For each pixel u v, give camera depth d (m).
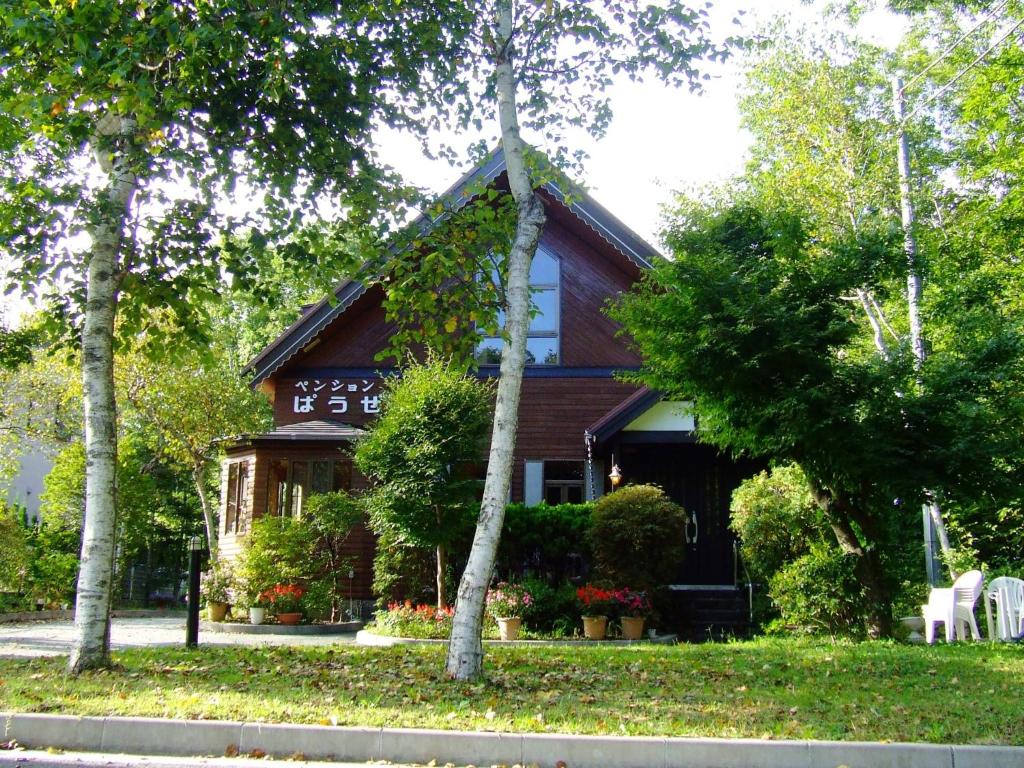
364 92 10.77
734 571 18.41
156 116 9.14
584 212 19.59
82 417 26.70
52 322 10.40
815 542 14.06
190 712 6.71
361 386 20.20
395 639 14.02
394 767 6.04
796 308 11.89
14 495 34.31
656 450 19.62
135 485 24.56
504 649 11.34
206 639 14.71
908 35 23.98
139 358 22.72
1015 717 6.96
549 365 19.84
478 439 15.77
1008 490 11.39
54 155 10.55
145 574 31.31
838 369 11.76
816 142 22.28
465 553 17.02
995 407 11.72
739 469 19.48
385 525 15.81
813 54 22.42
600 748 6.09
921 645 11.95
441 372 16.06
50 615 21.22
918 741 6.23
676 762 6.05
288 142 10.66
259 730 6.33
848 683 8.52
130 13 8.78
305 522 18.52
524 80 11.17
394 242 10.52
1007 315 16.70
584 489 19.47
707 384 12.21
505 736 6.14
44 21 8.32
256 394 25.34
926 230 17.98
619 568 15.48
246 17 8.95
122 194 9.57
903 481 11.28
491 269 10.64
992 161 18.72
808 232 13.97
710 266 12.18
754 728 6.54
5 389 25.12
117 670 8.62
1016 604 13.06
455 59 11.04
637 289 19.31
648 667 9.50
